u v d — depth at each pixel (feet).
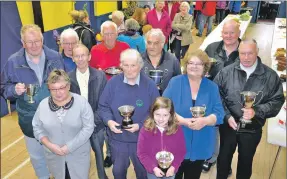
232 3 37.04
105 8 26.68
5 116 14.98
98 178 10.46
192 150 7.60
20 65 8.16
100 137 8.87
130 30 12.03
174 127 6.90
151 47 8.59
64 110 7.27
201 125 7.13
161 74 8.53
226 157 8.51
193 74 7.14
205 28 35.73
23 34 7.76
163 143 7.03
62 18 20.04
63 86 6.87
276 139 8.09
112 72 9.49
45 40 18.48
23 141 12.82
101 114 7.95
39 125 7.54
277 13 42.63
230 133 8.30
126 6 28.66
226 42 9.05
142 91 7.66
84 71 8.38
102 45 10.34
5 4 13.89
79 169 7.95
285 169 11.02
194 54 7.14
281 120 8.49
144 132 7.04
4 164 11.20
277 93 7.72
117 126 7.62
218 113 7.50
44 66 8.42
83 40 12.57
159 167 6.95
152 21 18.17
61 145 7.50
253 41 7.52
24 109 8.34
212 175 10.59
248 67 7.69
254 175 10.63
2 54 13.96
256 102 7.76
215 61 9.01
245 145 8.03
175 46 20.12
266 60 25.58
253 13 42.68
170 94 7.50
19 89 7.70
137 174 8.39
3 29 13.89
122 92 7.68
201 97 7.40
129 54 7.27
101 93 8.45
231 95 7.89
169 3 21.79
